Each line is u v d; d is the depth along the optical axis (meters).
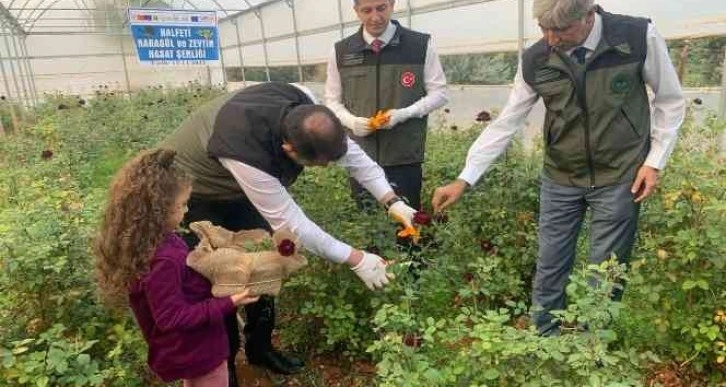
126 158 8.64
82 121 10.34
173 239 2.16
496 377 1.95
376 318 2.10
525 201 4.04
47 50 21.73
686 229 2.63
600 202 2.66
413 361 2.01
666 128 2.50
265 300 2.94
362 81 3.66
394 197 2.93
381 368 1.95
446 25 8.27
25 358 2.40
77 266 2.98
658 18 5.32
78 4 21.62
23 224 3.10
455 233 3.54
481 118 4.50
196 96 14.84
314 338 3.29
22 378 2.21
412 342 2.16
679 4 5.10
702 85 5.02
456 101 8.44
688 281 2.57
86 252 3.00
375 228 3.14
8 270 2.82
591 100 2.50
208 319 2.11
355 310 3.06
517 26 7.02
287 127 2.33
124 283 2.06
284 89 2.63
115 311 2.94
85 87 22.58
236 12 18.44
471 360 2.01
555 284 2.98
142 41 14.05
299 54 14.61
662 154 2.49
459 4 7.89
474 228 3.93
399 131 3.65
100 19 22.05
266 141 2.43
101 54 22.58
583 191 2.72
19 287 2.88
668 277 2.68
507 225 3.89
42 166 6.04
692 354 2.79
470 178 2.93
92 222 3.21
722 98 4.76
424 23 8.76
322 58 13.38
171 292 2.05
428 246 3.29
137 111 12.13
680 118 2.50
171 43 14.35
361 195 3.47
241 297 2.16
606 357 1.83
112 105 13.93
